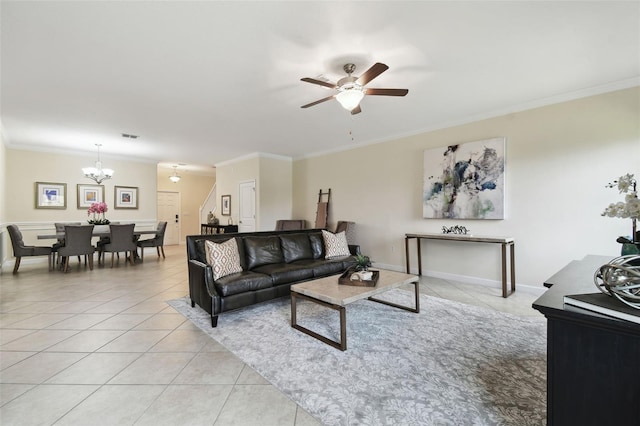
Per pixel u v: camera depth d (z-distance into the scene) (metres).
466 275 4.50
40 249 5.34
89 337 2.61
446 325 2.84
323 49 2.54
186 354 2.31
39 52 2.55
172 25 2.20
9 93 3.41
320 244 4.60
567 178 3.58
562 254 3.63
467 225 4.45
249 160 7.21
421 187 5.00
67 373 2.04
